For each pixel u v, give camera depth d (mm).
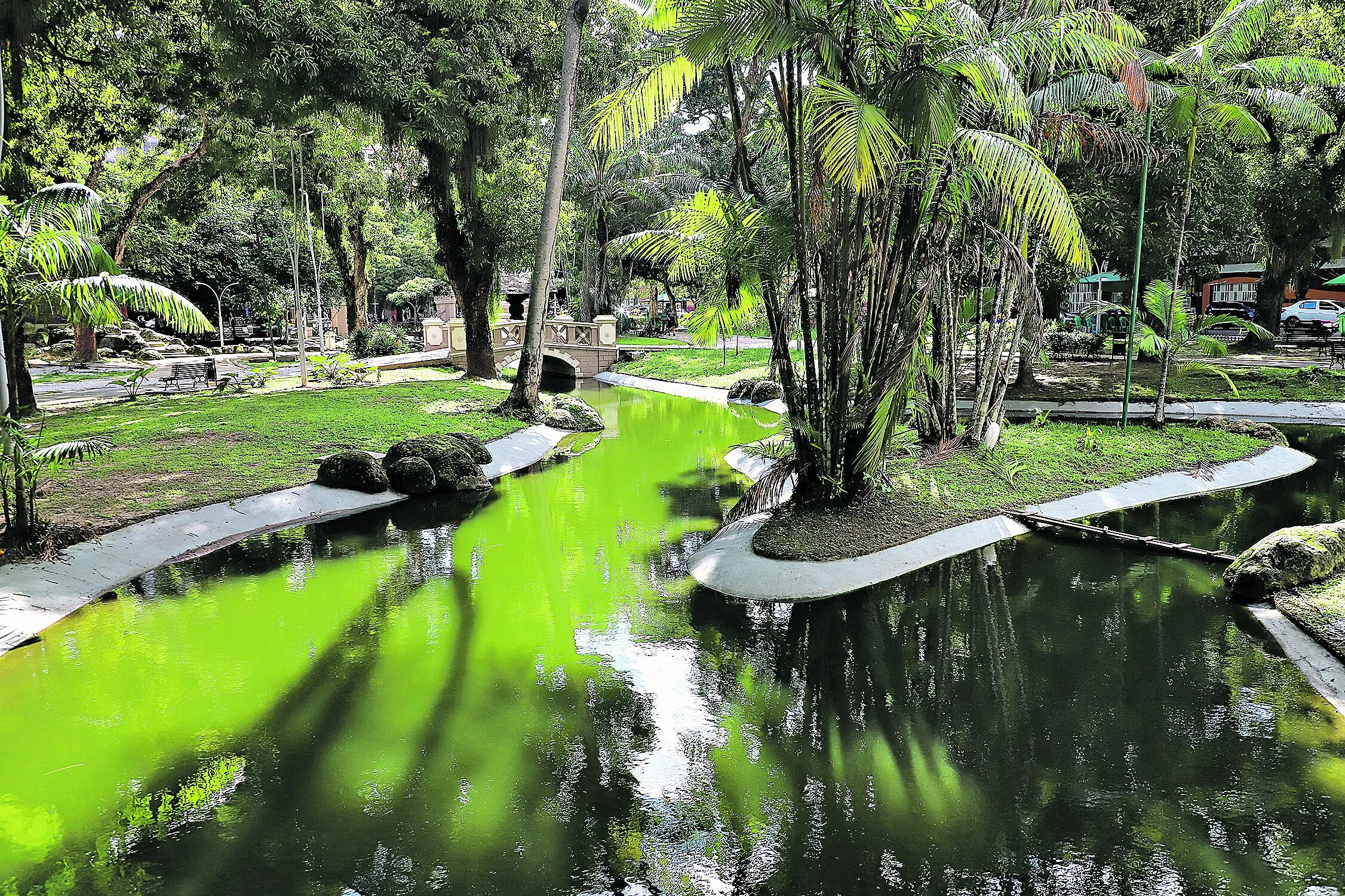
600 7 19953
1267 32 16859
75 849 4441
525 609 8008
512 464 14742
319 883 4164
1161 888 4047
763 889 4113
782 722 5852
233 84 17797
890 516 9703
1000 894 4023
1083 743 5457
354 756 5375
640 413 21938
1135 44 11531
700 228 9609
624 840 4508
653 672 6676
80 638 7270
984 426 13242
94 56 17234
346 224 37125
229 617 7773
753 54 7910
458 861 4340
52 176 19375
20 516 8281
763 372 25703
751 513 10203
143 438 13961
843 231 8422
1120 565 9016
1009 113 7773
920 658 6855
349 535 10562
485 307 23719
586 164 36094
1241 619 7469
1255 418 17375
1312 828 4488
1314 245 25188
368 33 16797
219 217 40656
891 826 4613
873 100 7766
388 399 19453
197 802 4871
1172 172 16250
